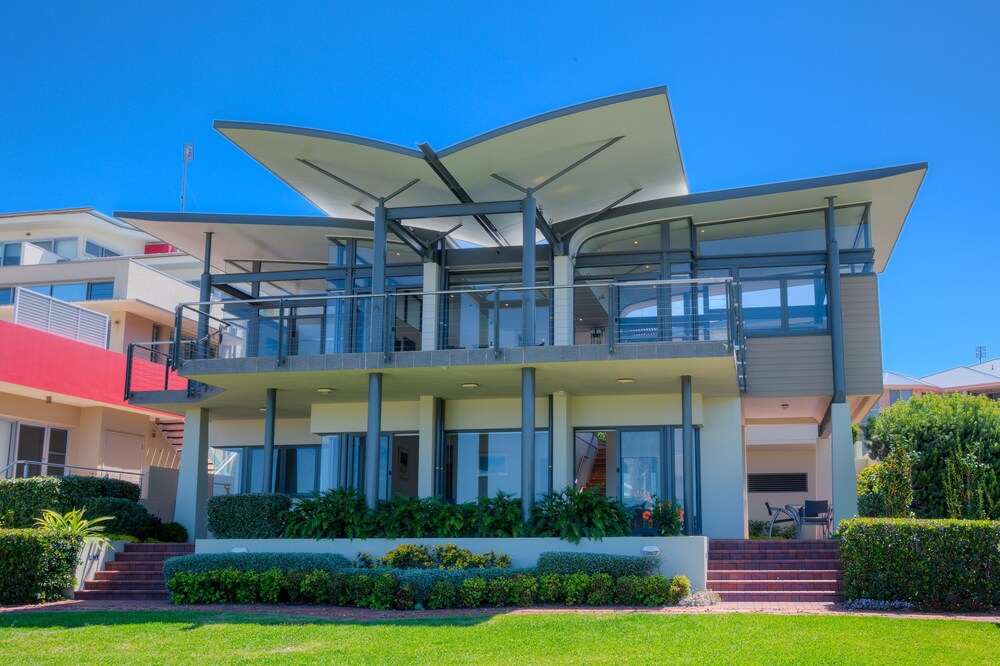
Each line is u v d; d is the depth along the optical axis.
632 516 15.83
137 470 27.19
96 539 16.98
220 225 20.97
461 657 10.14
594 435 21.08
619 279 20.03
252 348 18.70
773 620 11.78
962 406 17.05
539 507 16.03
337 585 14.13
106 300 30.80
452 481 19.83
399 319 19.81
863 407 21.53
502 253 20.55
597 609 13.31
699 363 15.97
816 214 19.73
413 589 13.79
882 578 13.39
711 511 18.78
